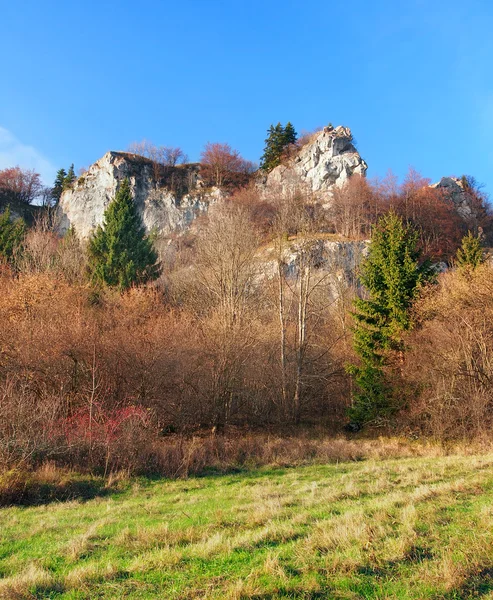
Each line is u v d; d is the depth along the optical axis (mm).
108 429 15195
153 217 78500
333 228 56906
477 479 9688
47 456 13773
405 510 7113
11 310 22641
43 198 88062
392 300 23531
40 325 21453
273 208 52719
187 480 13750
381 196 59875
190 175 85188
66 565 6051
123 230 38625
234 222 33875
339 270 37062
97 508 10250
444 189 63500
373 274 24641
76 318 22438
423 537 6051
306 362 26750
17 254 35219
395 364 23469
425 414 21281
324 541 5906
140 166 83875
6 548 7148
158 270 40062
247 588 4641
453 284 23359
